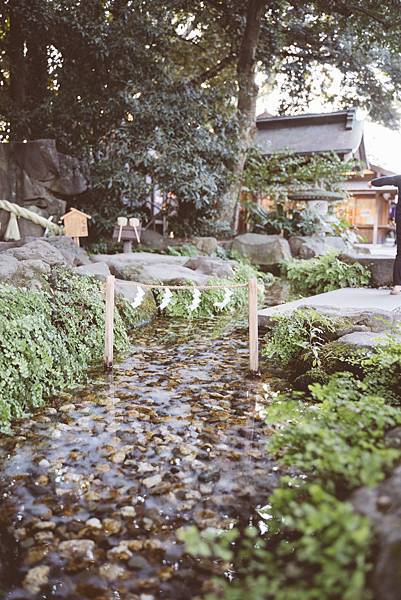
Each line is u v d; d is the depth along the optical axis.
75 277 6.24
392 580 1.40
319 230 17.61
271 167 18.02
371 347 4.42
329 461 2.02
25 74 14.44
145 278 8.84
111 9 14.34
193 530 1.60
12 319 4.28
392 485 1.71
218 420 3.86
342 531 1.59
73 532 2.44
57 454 3.24
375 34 15.41
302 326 5.53
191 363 5.48
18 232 12.10
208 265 10.35
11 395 3.96
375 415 2.32
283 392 4.51
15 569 2.19
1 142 13.18
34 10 12.50
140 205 14.91
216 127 14.52
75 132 13.92
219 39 17.61
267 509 2.65
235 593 1.80
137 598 2.04
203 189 13.63
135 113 13.12
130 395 4.40
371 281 11.52
